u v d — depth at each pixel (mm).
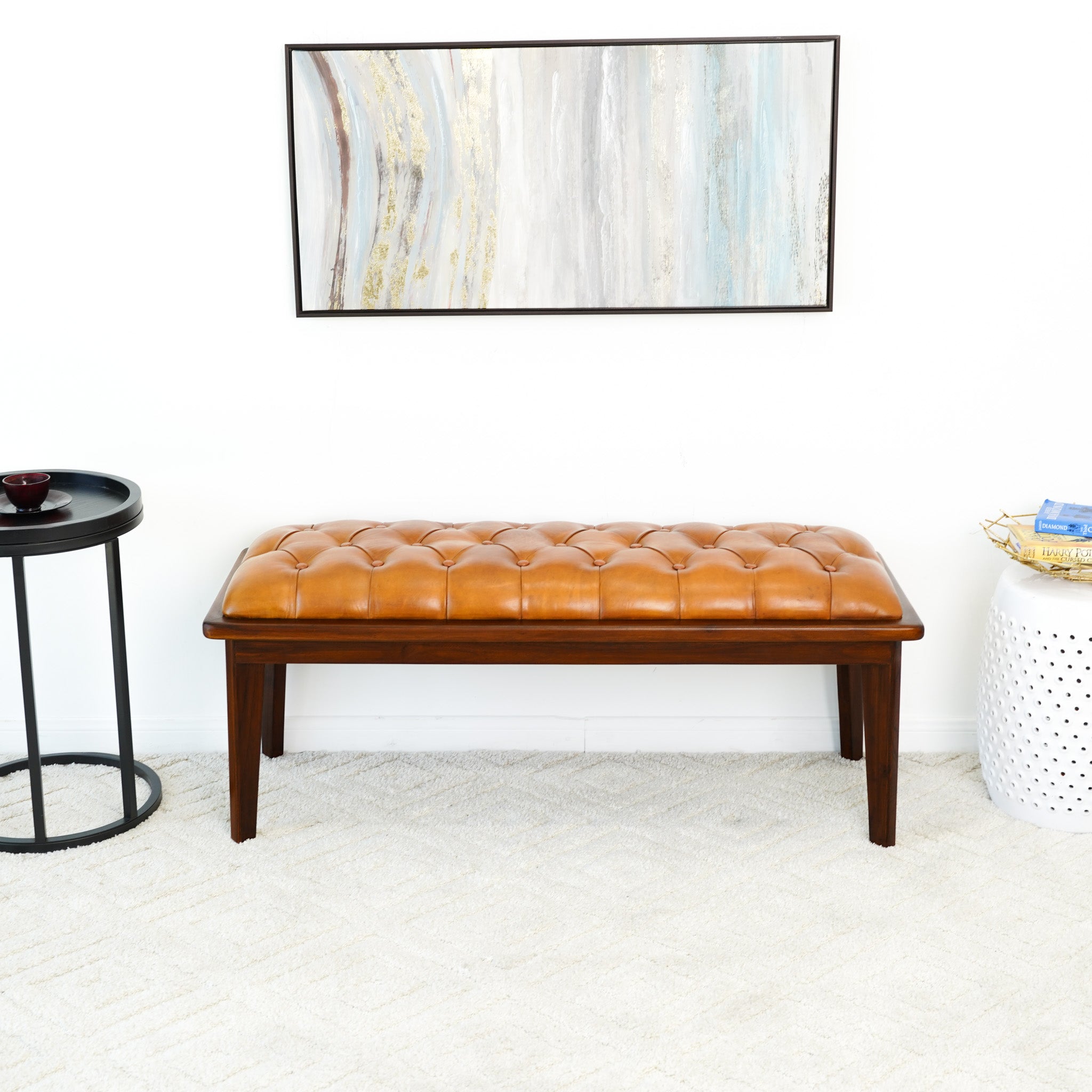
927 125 2703
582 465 2904
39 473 2602
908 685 3035
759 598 2475
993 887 2434
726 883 2451
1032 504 2904
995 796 2754
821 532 2748
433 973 2184
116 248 2775
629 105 2668
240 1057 1978
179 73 2688
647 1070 1943
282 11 2666
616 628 2461
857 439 2877
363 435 2895
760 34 2674
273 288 2805
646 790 2840
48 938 2283
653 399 2861
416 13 2674
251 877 2484
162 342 2832
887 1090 1900
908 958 2215
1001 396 2842
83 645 3010
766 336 2820
